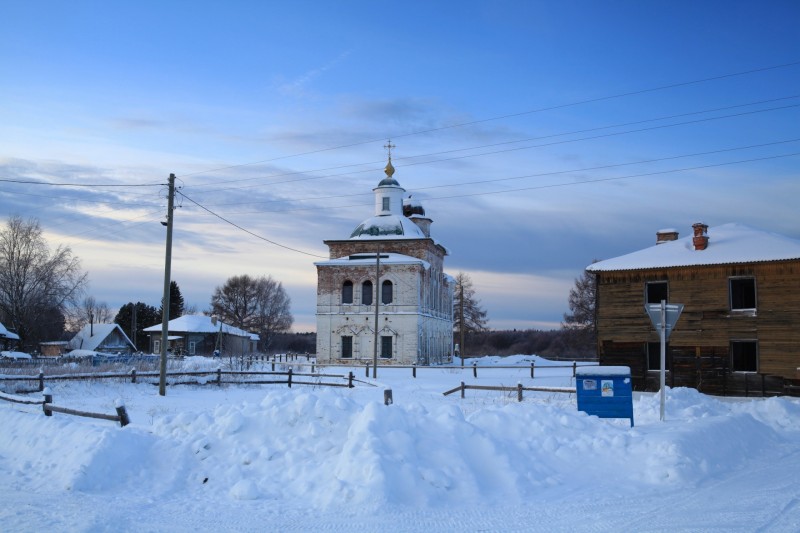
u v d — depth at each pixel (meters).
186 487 11.96
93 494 11.45
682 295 34.22
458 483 11.45
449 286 76.81
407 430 12.57
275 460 12.60
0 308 70.81
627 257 36.31
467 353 119.00
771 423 20.72
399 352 60.97
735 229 36.34
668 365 34.19
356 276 62.66
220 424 13.66
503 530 9.41
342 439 12.89
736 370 33.25
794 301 31.84
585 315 92.19
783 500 10.98
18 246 69.06
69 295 71.19
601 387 17.33
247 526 9.60
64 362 48.69
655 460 13.01
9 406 18.30
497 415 14.69
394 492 10.78
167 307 30.77
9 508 10.41
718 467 13.66
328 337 62.28
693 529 9.29
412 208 74.25
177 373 35.03
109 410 23.41
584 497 11.24
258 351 109.81
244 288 114.19
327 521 9.84
